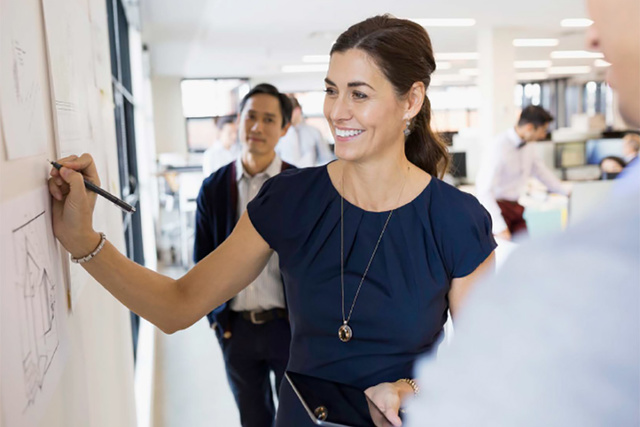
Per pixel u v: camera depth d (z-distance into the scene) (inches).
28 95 33.8
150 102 394.9
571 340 15.4
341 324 50.5
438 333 52.2
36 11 37.1
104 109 69.2
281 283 88.3
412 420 21.4
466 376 18.2
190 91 611.2
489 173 182.4
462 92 725.3
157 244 309.1
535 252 17.0
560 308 15.7
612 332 14.9
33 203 34.6
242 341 89.8
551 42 423.8
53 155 40.9
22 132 32.0
